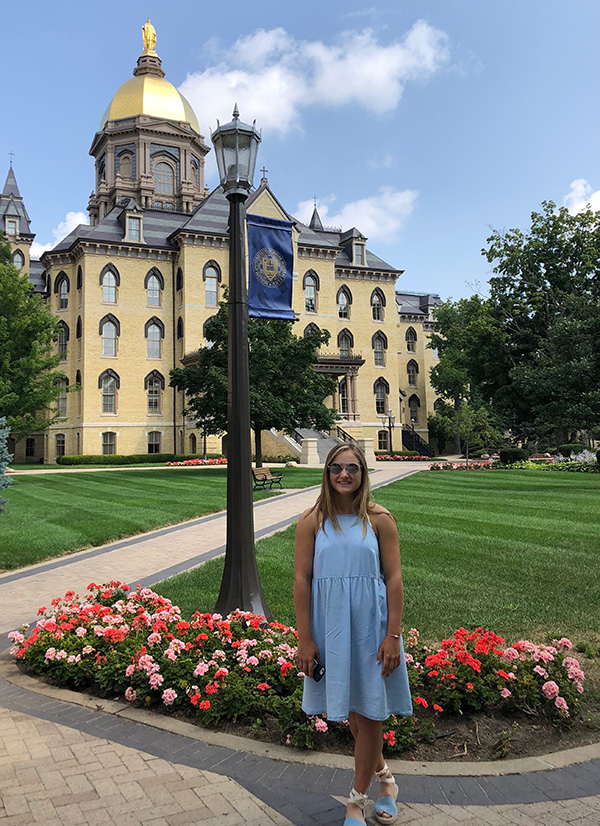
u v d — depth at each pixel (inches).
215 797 147.3
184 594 334.0
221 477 1198.9
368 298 2488.9
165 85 2716.5
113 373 2062.0
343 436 1940.2
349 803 132.6
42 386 1285.7
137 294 2116.1
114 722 192.2
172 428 2127.2
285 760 166.6
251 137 289.1
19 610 322.7
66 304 2167.8
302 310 2272.4
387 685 134.7
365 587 133.1
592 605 303.4
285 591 337.1
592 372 962.7
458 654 202.2
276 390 1370.6
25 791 149.4
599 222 1517.0
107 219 2212.1
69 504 749.9
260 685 194.5
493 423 2117.4
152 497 826.2
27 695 215.3
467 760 167.2
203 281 2098.9
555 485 975.0
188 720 192.9
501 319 1608.0
